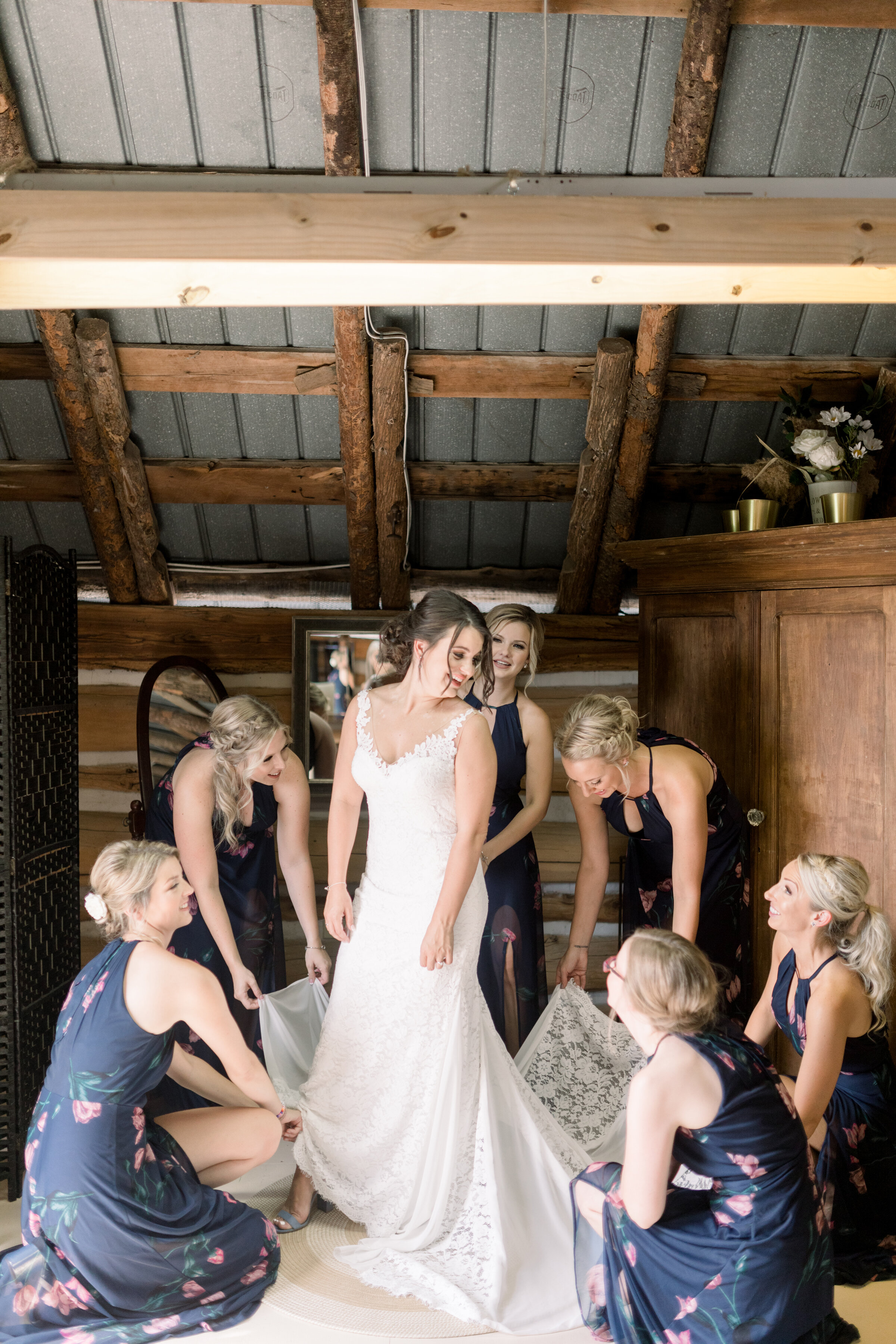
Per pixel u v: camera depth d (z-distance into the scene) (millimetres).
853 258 2193
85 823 4559
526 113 3264
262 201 2127
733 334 3775
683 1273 2078
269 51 3096
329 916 2918
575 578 4488
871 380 3852
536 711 3531
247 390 3844
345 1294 2537
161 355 3736
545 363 3789
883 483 3977
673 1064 2031
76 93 3195
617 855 4613
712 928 3336
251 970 3350
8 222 2104
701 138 3154
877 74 3143
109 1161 2303
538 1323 2410
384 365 3664
